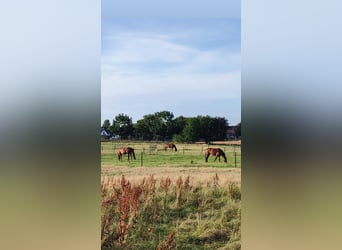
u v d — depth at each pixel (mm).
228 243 5324
